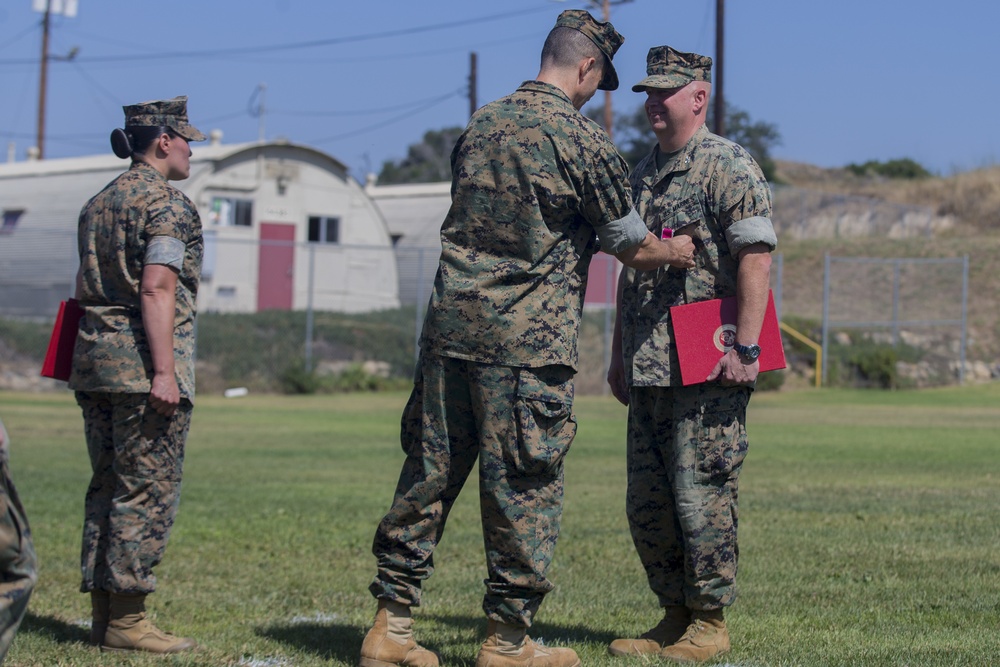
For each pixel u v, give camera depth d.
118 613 4.58
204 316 25.95
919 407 21.92
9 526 3.01
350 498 9.59
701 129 4.70
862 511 8.66
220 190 32.06
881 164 73.56
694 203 4.56
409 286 38.59
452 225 4.09
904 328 31.83
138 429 4.55
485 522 4.08
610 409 20.78
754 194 4.47
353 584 6.07
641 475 4.71
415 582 4.16
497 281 3.97
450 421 4.07
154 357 4.48
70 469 11.38
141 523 4.57
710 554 4.50
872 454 13.28
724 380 4.45
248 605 5.53
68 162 34.56
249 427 16.77
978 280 35.41
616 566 6.61
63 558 6.66
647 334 4.62
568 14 4.18
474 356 3.96
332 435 15.67
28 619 5.11
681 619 4.77
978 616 5.24
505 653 4.11
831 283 36.47
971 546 7.12
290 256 33.38
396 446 14.24
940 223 48.59
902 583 6.01
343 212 34.50
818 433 16.20
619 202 4.07
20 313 29.89
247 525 8.00
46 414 17.84
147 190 4.60
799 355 27.78
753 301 4.42
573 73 4.15
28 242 31.45
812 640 4.77
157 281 4.48
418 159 84.62
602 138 4.03
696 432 4.50
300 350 24.86
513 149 3.96
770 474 11.27
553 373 4.03
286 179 33.22
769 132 65.94
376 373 25.28
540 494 4.06
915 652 4.51
